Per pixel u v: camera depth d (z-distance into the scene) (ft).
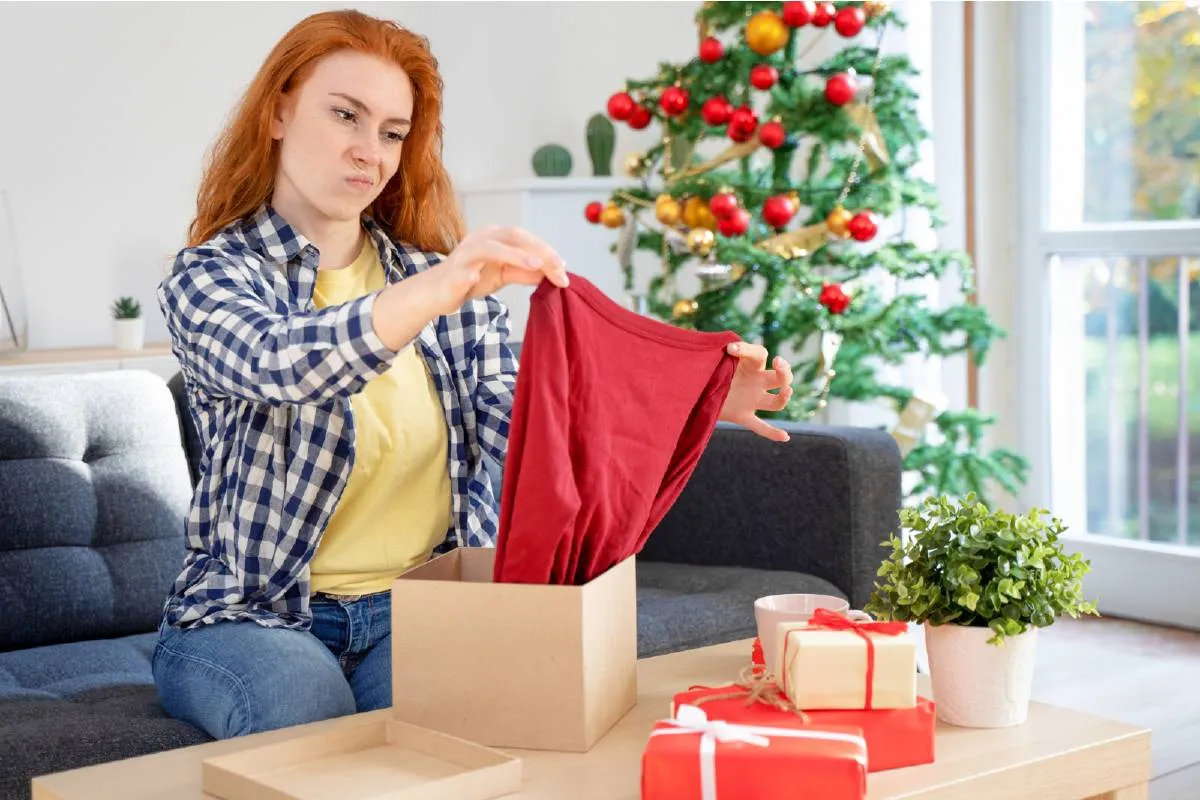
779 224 9.73
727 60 10.23
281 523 5.15
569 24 16.25
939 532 4.18
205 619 5.15
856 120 9.89
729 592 7.00
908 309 10.61
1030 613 4.05
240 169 5.39
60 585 6.59
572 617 3.90
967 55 12.23
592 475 4.04
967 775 3.69
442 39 15.40
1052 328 12.35
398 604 4.06
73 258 13.07
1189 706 9.17
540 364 3.87
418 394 5.49
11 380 6.89
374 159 5.32
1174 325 11.51
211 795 3.67
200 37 13.74
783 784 3.31
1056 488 12.43
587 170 16.44
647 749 3.39
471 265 3.91
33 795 3.86
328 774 3.73
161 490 7.07
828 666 3.70
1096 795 4.10
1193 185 11.25
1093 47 11.82
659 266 15.42
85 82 13.08
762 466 7.66
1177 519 11.60
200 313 4.71
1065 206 12.15
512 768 3.60
